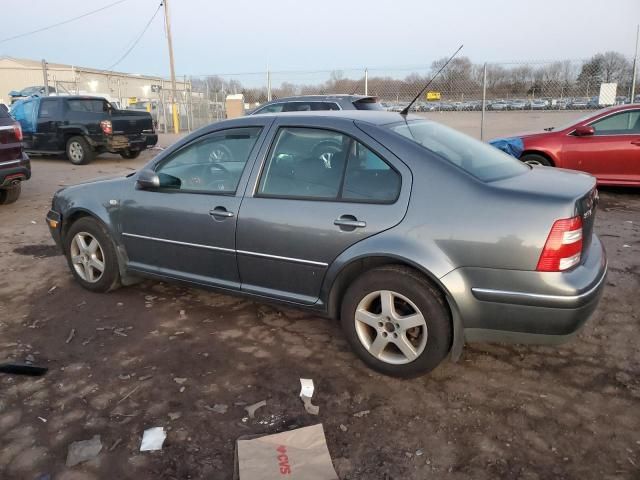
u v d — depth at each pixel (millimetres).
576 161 8656
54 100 14031
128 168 13578
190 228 3998
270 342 3852
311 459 2582
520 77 14055
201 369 3486
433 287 3096
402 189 3184
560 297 2850
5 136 7789
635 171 8398
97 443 2783
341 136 3479
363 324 3389
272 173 3691
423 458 2645
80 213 4727
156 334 3986
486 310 3008
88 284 4770
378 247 3162
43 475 2564
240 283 3898
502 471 2551
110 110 14625
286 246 3539
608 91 13344
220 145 3998
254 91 19953
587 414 2965
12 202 8945
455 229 3004
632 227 6820
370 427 2885
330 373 3426
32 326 4137
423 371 3217
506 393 3176
